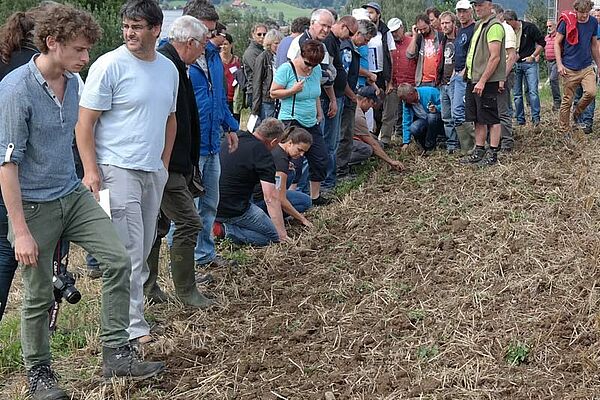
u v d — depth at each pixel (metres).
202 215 7.06
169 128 5.55
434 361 5.09
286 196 8.87
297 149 8.20
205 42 5.78
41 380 4.71
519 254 6.74
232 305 6.37
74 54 4.26
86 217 4.61
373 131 11.76
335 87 9.52
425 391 4.70
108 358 4.91
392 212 8.70
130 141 5.14
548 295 5.92
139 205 5.27
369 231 8.12
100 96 5.02
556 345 5.16
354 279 6.71
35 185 4.39
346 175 10.39
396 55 12.02
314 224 8.48
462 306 5.86
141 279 5.47
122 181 5.15
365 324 5.78
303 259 7.49
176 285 6.28
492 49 9.68
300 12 48.06
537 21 25.61
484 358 5.07
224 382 4.98
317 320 5.90
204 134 6.68
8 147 4.18
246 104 13.25
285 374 5.09
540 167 9.84
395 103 11.63
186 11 6.60
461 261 6.81
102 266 4.64
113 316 4.82
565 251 6.67
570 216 7.70
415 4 26.53
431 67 11.66
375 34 10.22
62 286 4.69
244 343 5.61
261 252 7.70
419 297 6.19
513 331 5.36
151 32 5.06
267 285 6.80
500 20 10.59
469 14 10.21
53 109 4.34
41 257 4.48
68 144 4.49
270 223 7.86
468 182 9.43
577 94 14.01
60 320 6.03
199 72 6.56
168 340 5.53
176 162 5.81
